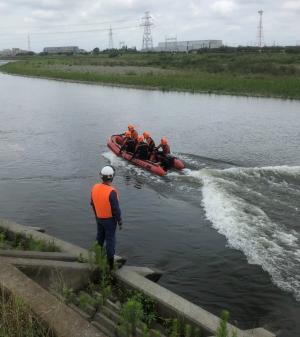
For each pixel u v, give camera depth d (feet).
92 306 23.03
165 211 43.86
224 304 27.48
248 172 54.54
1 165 62.28
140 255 34.37
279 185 49.65
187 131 88.99
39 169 60.34
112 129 91.30
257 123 97.96
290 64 206.28
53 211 44.14
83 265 25.29
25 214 43.27
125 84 184.44
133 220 41.52
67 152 70.54
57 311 17.16
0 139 80.64
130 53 406.82
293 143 77.97
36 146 75.00
